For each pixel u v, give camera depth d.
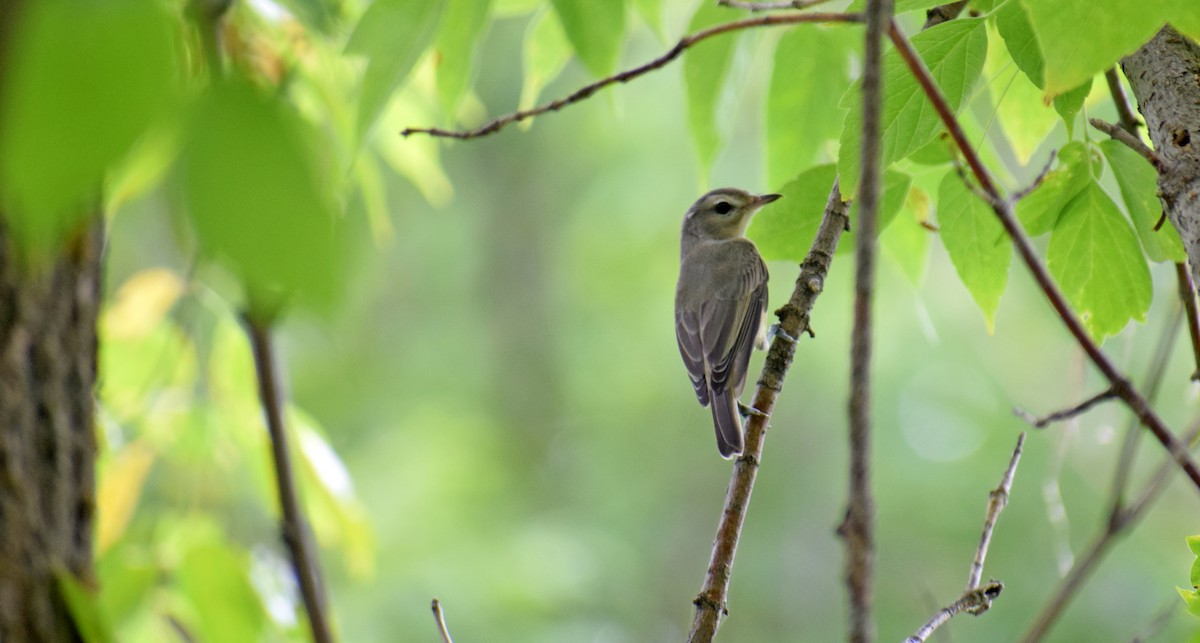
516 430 24.50
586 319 24.23
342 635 16.94
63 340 5.05
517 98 23.88
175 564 7.27
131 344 8.34
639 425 23.48
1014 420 19.16
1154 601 16.45
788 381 21.97
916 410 19.70
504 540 19.08
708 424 23.19
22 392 4.88
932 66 5.46
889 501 19.03
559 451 24.08
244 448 8.35
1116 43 3.88
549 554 19.22
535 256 25.48
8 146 1.99
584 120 23.61
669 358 23.38
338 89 7.46
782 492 21.94
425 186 9.87
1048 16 3.93
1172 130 5.26
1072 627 16.88
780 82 8.07
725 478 22.98
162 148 2.50
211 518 8.02
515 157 25.09
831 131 8.11
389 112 9.48
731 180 21.47
